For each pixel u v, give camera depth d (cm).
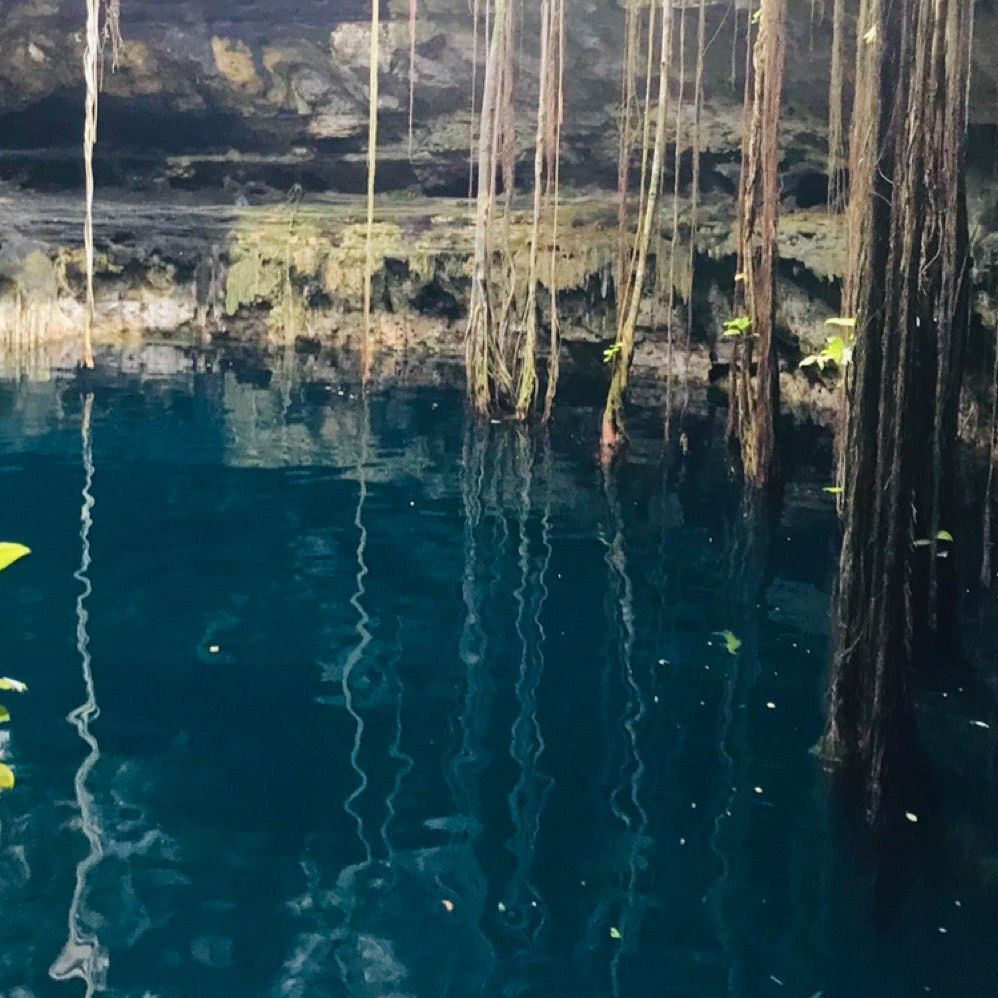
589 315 1181
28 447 873
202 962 306
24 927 318
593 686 476
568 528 692
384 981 300
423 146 1467
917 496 493
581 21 1268
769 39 662
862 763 393
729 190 1183
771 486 757
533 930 323
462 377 1198
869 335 368
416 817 377
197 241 1401
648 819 376
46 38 1462
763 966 308
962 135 482
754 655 507
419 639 524
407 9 1409
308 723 441
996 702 458
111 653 502
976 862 354
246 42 1476
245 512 718
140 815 376
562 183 1370
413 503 744
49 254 1353
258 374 1209
